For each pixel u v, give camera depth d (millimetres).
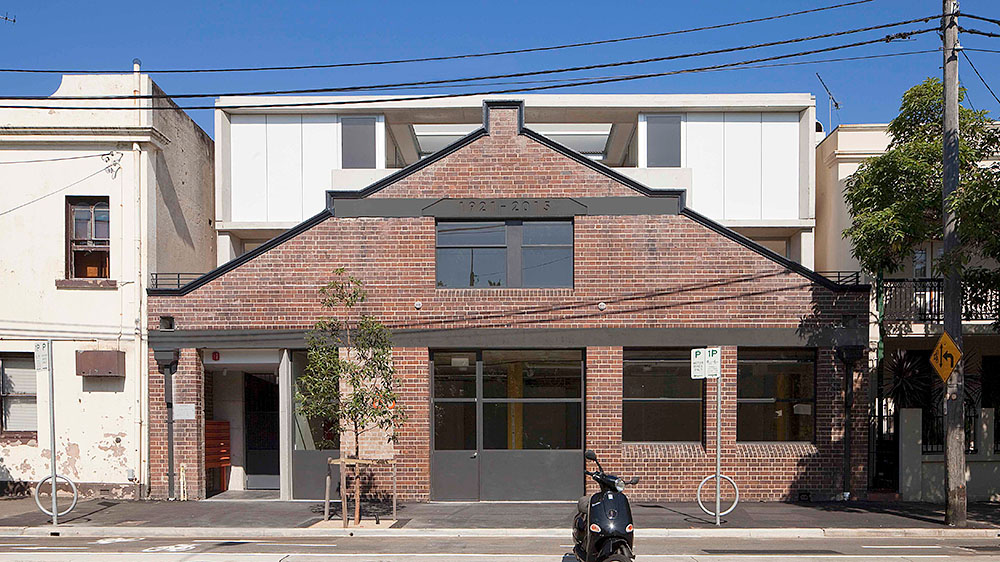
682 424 15062
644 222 14898
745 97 20578
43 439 15492
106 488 15188
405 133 23062
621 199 14922
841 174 18953
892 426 15484
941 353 12516
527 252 15211
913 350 16891
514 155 15078
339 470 15117
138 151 15773
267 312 15055
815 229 21016
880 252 13070
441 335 14938
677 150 20891
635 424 15070
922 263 17094
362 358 12766
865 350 14578
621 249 14906
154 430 15156
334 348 12469
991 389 17047
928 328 15000
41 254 15617
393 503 13445
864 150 18828
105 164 15711
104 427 15281
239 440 16656
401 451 14859
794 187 20672
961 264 11812
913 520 12898
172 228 17266
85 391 15367
